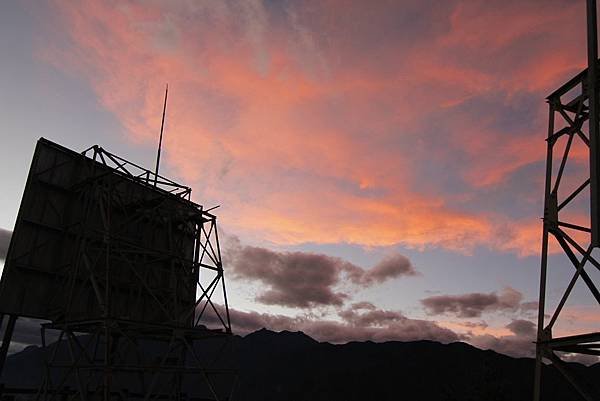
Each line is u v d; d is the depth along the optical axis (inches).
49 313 957.2
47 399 883.4
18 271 937.5
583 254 580.7
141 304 1100.5
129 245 960.9
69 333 901.8
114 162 1087.6
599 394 552.1
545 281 620.1
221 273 1059.3
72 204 1050.7
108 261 895.7
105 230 926.4
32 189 992.9
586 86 627.5
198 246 1128.2
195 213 1177.4
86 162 1091.9
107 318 836.0
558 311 584.4
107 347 820.0
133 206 1107.9
